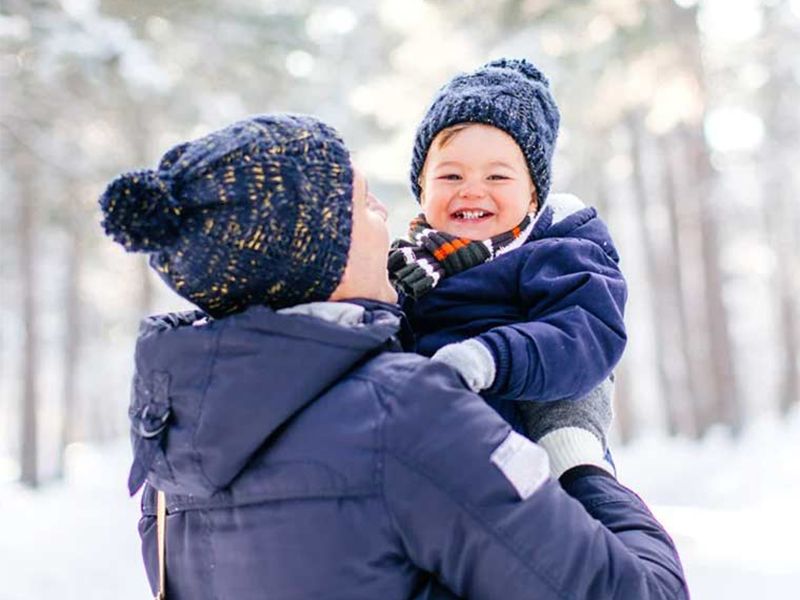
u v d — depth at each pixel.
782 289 24.58
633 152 21.41
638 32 13.20
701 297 20.95
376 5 17.78
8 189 16.64
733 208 20.06
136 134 14.29
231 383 1.33
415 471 1.30
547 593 1.31
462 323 1.72
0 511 12.70
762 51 20.00
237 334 1.34
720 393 17.81
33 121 13.72
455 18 15.12
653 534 1.48
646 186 24.20
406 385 1.34
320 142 1.41
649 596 1.37
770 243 25.62
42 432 35.38
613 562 1.35
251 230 1.34
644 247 22.78
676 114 13.67
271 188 1.34
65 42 11.24
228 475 1.36
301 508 1.34
